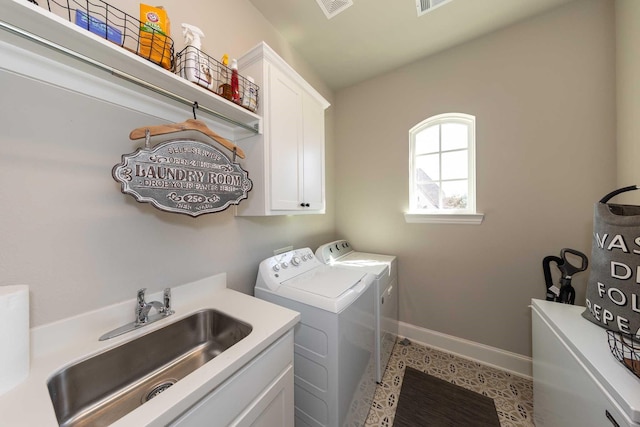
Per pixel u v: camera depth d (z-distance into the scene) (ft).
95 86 2.66
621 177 4.37
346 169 8.25
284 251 5.83
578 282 4.93
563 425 3.03
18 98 2.19
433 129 6.88
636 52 3.94
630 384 2.13
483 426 4.27
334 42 6.06
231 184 3.55
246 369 2.40
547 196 5.22
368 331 4.62
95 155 2.70
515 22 5.42
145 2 3.20
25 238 2.25
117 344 2.57
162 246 3.36
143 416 1.61
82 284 2.61
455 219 6.23
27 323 1.99
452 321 6.46
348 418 3.74
